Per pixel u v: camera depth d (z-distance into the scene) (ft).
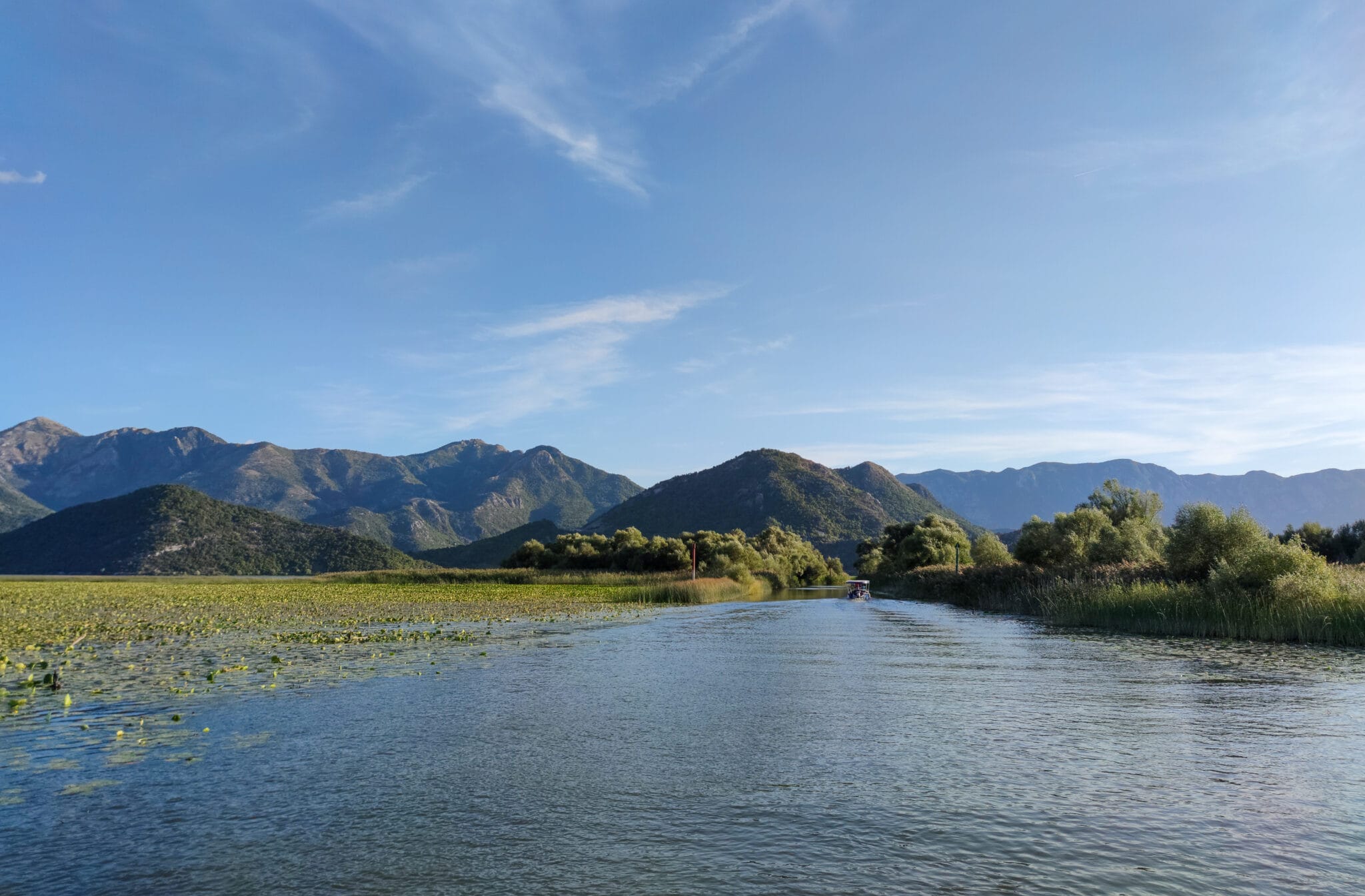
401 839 26.11
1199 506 142.31
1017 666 69.87
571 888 22.21
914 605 209.15
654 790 31.45
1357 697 52.75
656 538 386.11
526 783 32.42
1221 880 22.65
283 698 51.72
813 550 542.57
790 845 25.40
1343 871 23.32
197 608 151.02
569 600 187.52
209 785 32.07
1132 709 48.29
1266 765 34.99
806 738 40.45
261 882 22.75
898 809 28.91
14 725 43.16
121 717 45.47
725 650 83.41
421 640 90.89
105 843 25.79
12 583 326.65
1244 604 100.48
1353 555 240.12
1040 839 25.94
